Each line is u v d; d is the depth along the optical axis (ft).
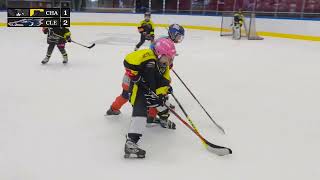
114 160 8.00
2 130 9.62
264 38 39.93
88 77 16.99
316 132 10.27
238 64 22.38
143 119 7.94
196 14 50.83
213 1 50.78
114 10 53.78
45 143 8.84
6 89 14.17
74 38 35.04
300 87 16.21
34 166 7.59
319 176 7.55
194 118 11.20
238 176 7.45
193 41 35.58
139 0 53.98
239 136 9.75
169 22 50.83
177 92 14.66
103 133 9.62
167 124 10.01
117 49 28.32
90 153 8.32
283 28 40.40
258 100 13.74
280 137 9.80
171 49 7.84
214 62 22.97
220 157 8.34
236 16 37.73
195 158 8.24
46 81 15.81
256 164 8.04
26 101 12.57
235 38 38.34
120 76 17.52
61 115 11.12
